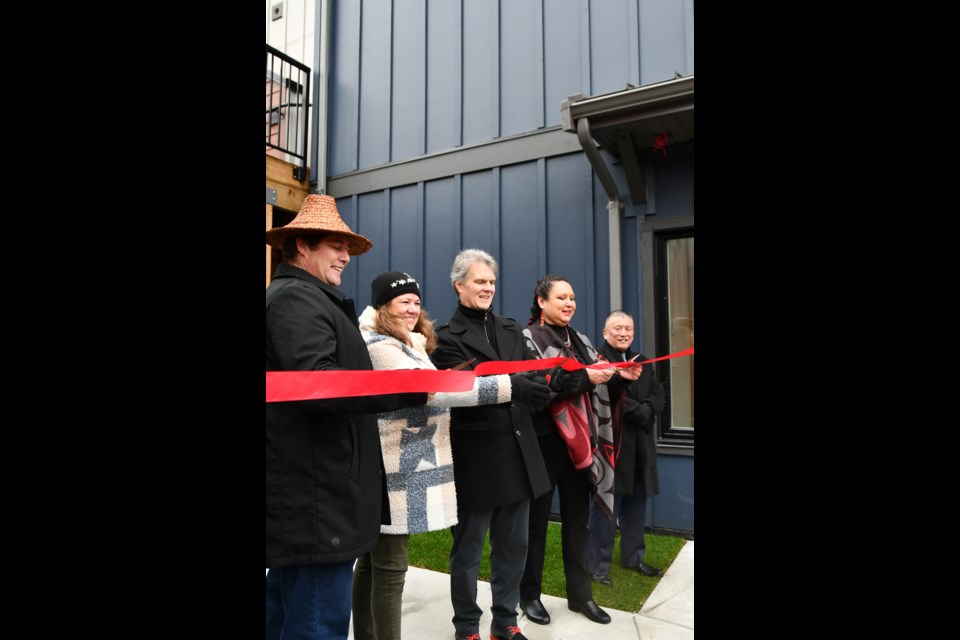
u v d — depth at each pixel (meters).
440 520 1.69
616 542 3.35
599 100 3.29
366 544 1.29
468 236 4.52
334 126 5.33
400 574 1.67
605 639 2.16
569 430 2.20
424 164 4.75
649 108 3.24
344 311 1.45
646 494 2.85
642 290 3.79
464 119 4.61
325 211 1.47
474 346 2.06
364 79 5.20
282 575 1.38
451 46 4.72
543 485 2.00
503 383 1.73
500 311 4.33
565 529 2.36
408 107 4.92
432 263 4.68
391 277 1.79
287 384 1.16
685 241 3.82
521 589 2.34
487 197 4.46
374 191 5.04
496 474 1.92
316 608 1.25
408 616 2.36
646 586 2.71
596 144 3.75
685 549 3.27
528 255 4.25
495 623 2.04
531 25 4.35
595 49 4.05
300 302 1.30
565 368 2.08
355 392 1.21
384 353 1.67
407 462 1.69
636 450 2.83
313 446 1.23
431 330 2.03
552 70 4.22
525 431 2.01
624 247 3.89
